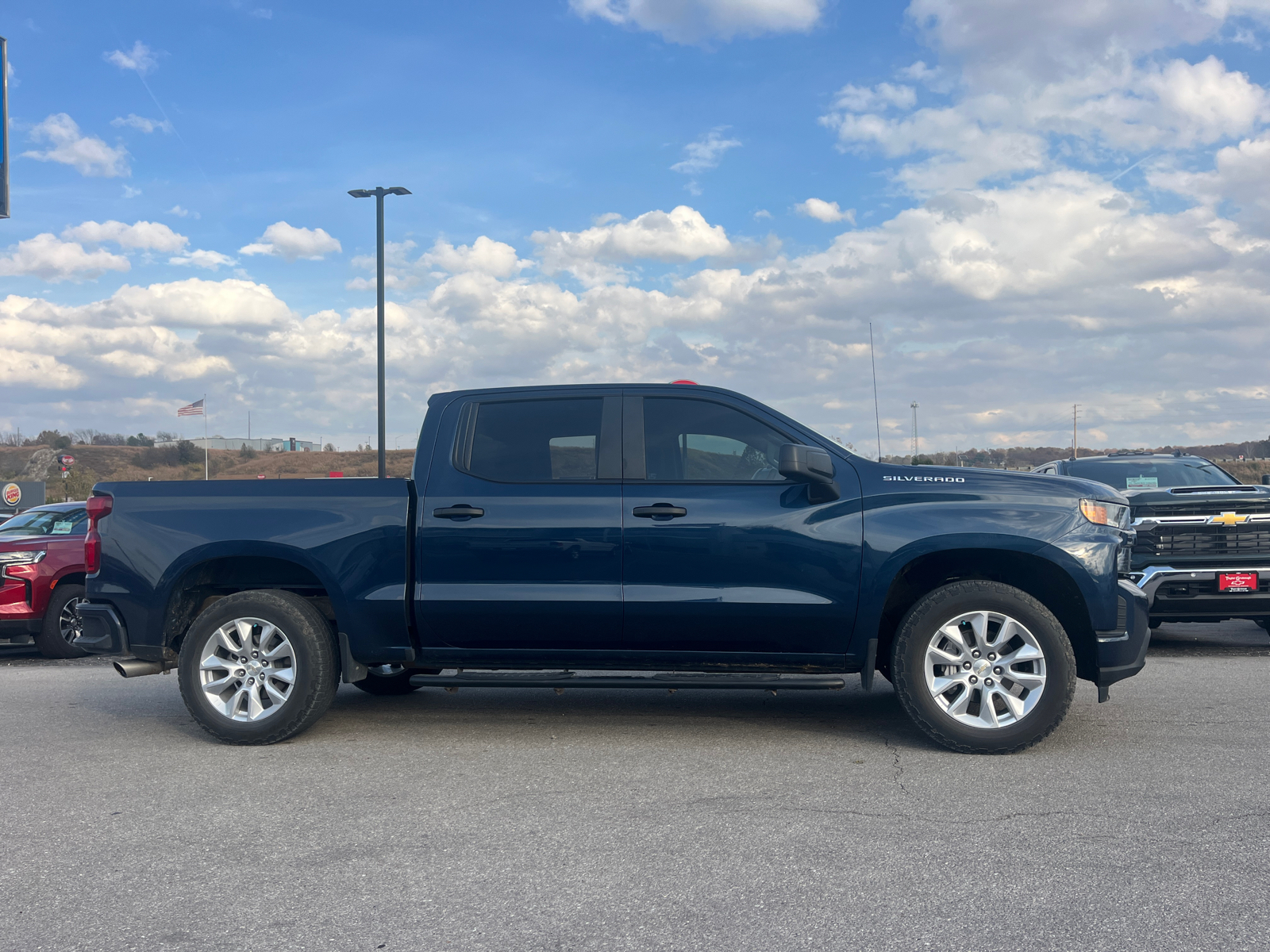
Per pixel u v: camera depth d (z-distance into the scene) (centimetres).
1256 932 290
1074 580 494
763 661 522
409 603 535
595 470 534
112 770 491
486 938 294
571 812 413
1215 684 683
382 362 2439
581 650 530
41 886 338
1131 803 414
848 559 505
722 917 306
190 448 6856
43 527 1020
